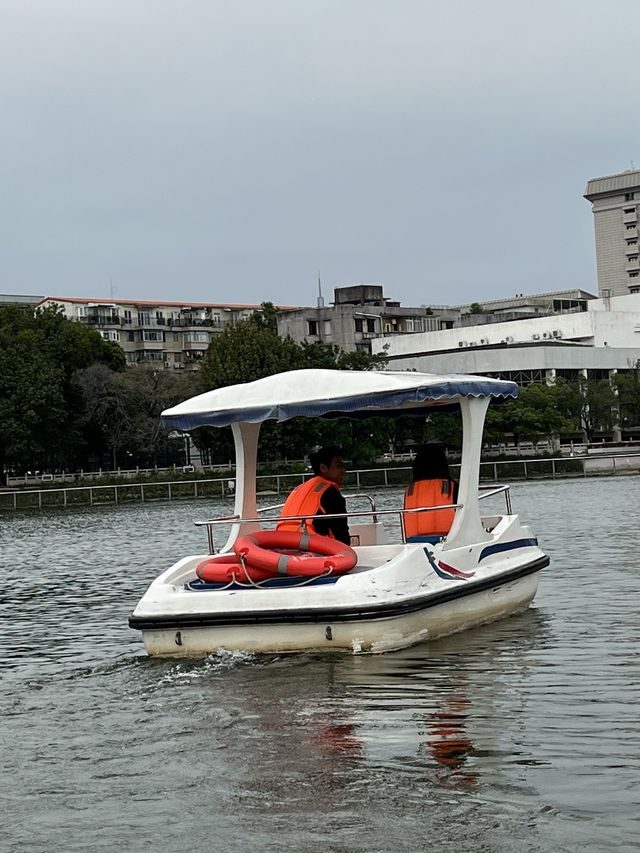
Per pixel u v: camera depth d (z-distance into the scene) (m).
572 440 93.44
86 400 80.19
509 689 9.93
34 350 80.31
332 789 7.39
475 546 13.08
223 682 10.59
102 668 11.89
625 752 7.93
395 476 52.16
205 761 8.19
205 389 78.50
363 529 14.25
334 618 11.21
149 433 79.56
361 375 12.40
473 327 114.50
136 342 125.12
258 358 77.56
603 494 44.12
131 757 8.42
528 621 13.45
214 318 129.75
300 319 117.12
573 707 9.23
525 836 6.46
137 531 36.69
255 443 13.61
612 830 6.50
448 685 10.13
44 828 7.01
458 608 12.55
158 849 6.57
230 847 6.53
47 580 22.23
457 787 7.31
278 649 11.43
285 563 11.59
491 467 60.19
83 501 59.09
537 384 87.94
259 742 8.59
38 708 10.19
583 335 109.12
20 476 89.06
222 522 12.43
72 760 8.43
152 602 11.73
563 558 20.80
